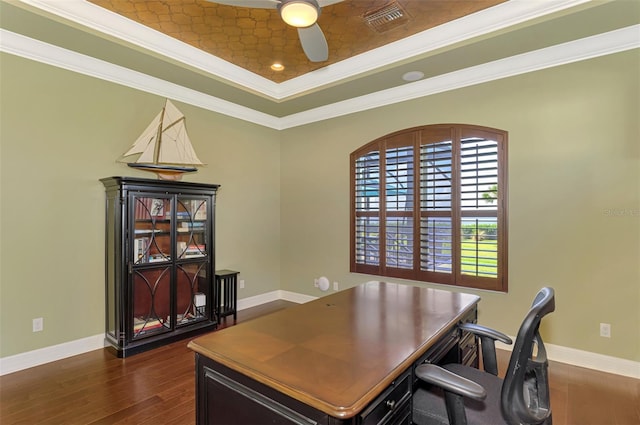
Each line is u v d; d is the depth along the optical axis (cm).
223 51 336
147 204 316
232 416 127
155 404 225
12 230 271
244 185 456
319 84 386
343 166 437
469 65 324
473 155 336
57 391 241
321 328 162
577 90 284
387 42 318
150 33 297
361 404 98
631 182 263
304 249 479
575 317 286
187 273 349
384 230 399
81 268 308
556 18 245
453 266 349
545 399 129
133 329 304
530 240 306
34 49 278
